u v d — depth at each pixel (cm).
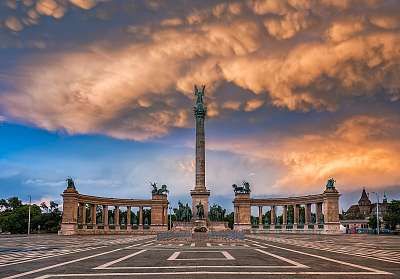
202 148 11388
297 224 13150
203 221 10869
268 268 2689
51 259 3494
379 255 3834
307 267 2752
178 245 5525
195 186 11269
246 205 14100
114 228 13562
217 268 2688
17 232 16525
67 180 11969
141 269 2664
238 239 7012
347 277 2267
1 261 3334
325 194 12112
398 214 15450
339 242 6606
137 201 14012
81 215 13412
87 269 2697
